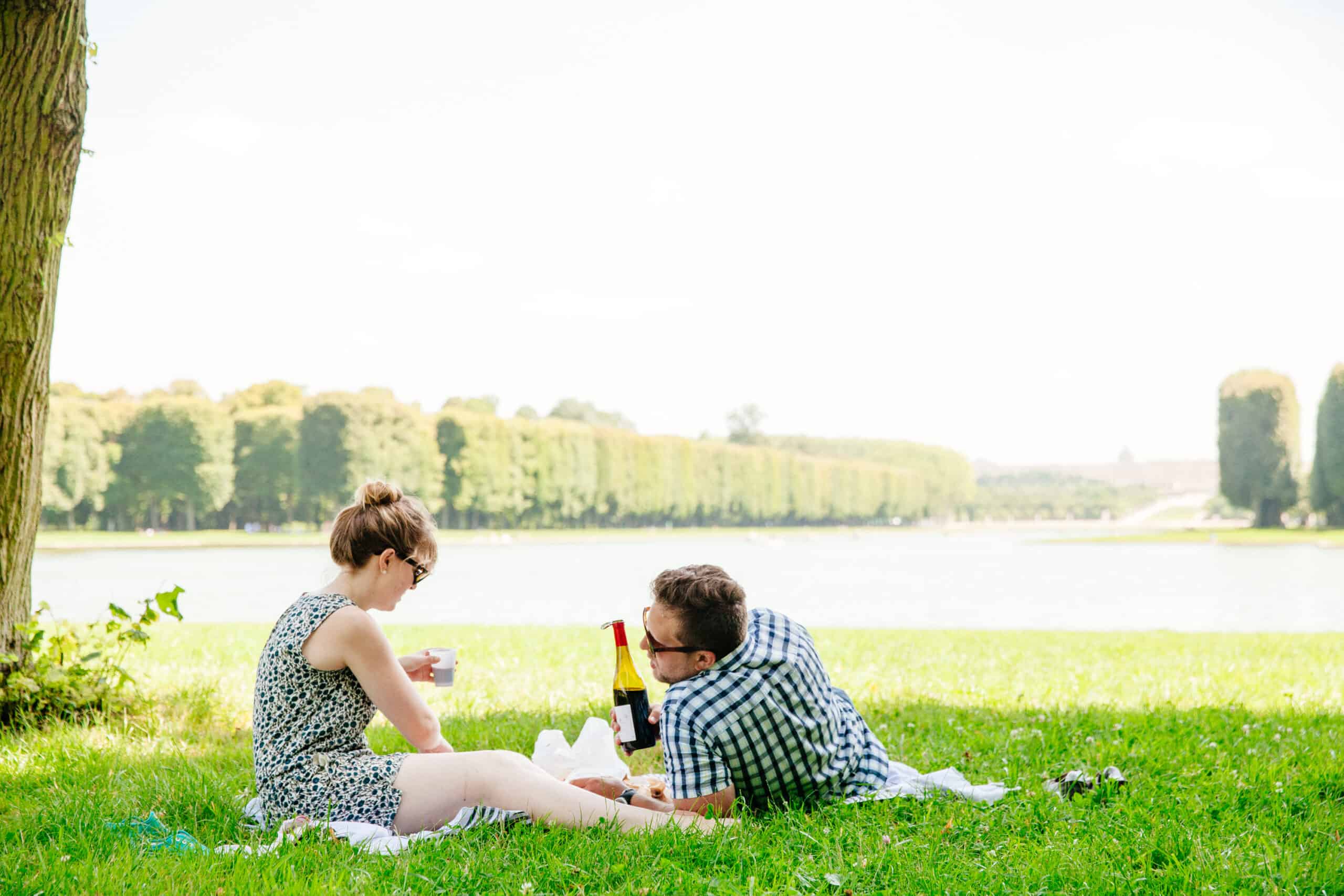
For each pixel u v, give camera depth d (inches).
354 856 113.1
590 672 321.4
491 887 106.7
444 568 1277.1
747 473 3489.2
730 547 2196.1
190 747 192.5
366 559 126.7
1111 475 5846.5
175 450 2465.6
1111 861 115.3
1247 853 118.2
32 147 198.1
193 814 140.5
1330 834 128.2
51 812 138.4
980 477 5890.8
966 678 311.0
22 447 206.7
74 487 2385.6
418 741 127.8
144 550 1902.1
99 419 2444.6
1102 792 143.7
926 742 198.2
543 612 681.6
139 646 356.2
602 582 1008.2
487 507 2731.3
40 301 204.2
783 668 128.2
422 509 131.1
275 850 114.1
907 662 350.0
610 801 125.0
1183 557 1662.2
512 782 124.3
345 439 2541.8
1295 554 1792.6
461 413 2763.3
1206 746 186.9
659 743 197.2
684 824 122.8
